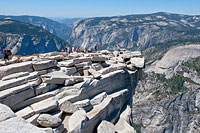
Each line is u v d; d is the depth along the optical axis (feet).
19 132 18.98
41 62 55.26
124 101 78.95
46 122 39.52
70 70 62.64
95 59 76.23
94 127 53.52
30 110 41.39
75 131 41.42
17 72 48.88
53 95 50.52
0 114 22.38
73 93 54.90
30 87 46.01
